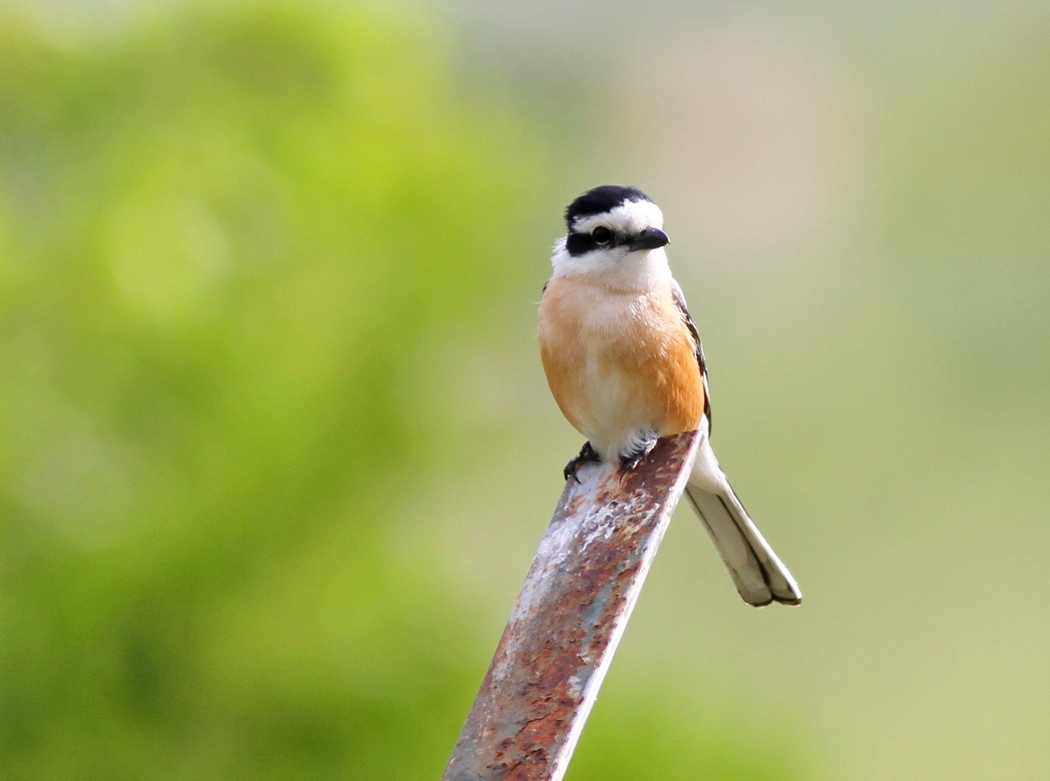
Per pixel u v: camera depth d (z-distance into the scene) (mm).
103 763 10883
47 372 11055
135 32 12828
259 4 12766
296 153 12266
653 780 11328
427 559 12430
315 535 11578
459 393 12703
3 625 10555
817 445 21797
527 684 5676
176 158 11688
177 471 11047
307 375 11562
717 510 8797
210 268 11375
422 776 11359
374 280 12172
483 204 13008
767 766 11781
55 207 11859
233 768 11328
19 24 12484
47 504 10867
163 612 11055
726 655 17750
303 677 11367
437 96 13742
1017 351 23859
